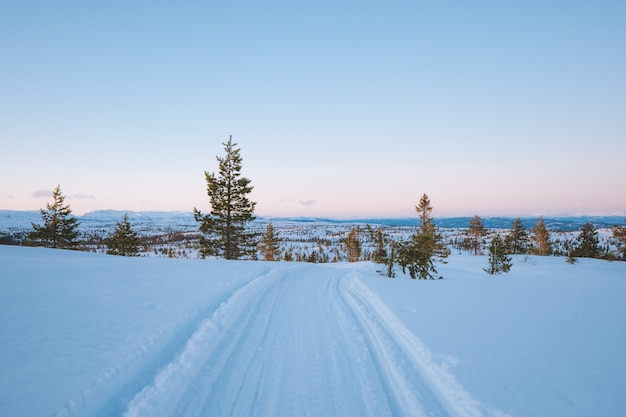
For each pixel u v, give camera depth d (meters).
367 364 6.08
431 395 4.88
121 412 4.18
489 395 4.39
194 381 5.26
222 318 8.59
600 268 31.23
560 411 3.94
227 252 34.25
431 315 8.80
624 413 3.86
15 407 3.72
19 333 6.28
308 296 12.71
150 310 8.23
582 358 5.63
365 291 13.71
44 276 13.08
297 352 6.64
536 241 61.25
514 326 7.68
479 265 37.78
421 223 49.59
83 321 7.16
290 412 4.46
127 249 44.38
